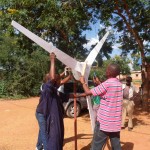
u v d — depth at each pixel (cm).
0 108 1422
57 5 965
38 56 1966
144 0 989
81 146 749
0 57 1894
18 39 1169
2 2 1013
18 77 1919
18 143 793
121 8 1210
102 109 520
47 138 553
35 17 1049
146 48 1400
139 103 1448
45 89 557
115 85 516
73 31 1052
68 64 555
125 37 1486
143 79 1316
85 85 545
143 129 959
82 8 1020
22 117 1160
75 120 650
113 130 512
